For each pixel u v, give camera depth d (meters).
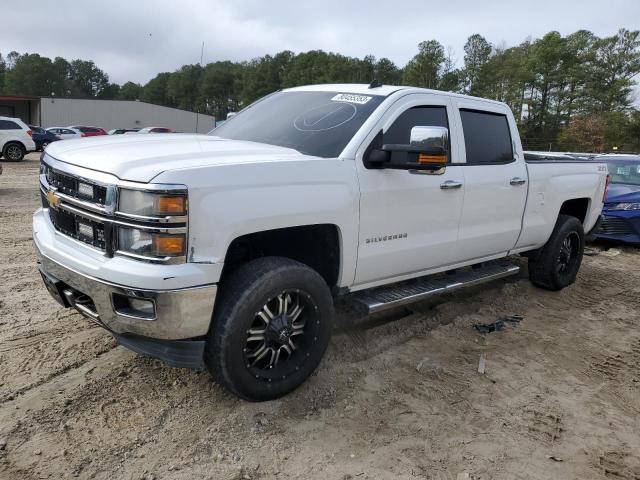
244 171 2.97
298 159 3.27
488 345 4.52
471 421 3.37
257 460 2.86
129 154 3.04
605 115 67.94
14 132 21.11
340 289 3.71
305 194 3.22
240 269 3.14
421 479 2.80
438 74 82.19
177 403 3.31
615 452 3.18
